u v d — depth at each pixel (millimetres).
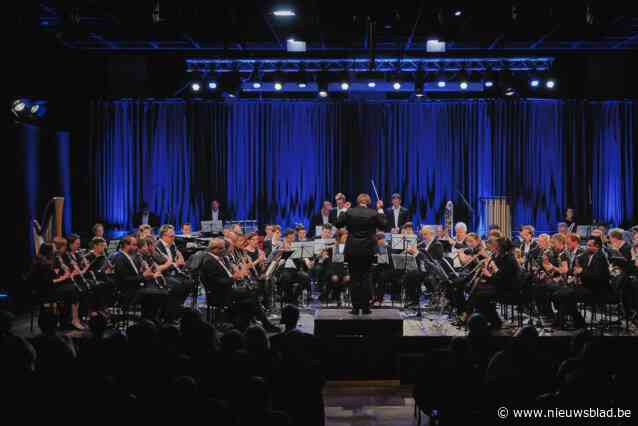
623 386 4844
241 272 9633
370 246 8562
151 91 15828
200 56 14430
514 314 10766
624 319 10227
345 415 7113
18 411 4828
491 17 12203
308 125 16359
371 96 16359
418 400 6012
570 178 16266
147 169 16109
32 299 9367
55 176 14641
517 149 16234
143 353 5555
